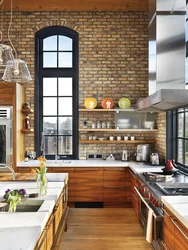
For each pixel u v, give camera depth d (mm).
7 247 1390
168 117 4594
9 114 4777
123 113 5504
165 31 3422
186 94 2773
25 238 1508
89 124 5523
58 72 5570
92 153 5516
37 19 5488
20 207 2391
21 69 3268
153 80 3564
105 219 4281
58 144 5629
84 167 4836
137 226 3984
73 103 5594
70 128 5617
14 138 4789
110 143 5531
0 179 3383
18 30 5484
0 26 5473
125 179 4844
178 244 2094
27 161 5148
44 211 2035
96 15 5516
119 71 5523
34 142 5473
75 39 5586
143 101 3760
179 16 3449
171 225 2289
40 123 5590
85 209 4801
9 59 3025
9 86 4781
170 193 2688
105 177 4840
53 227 2441
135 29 5512
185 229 1941
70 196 4840
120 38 5516
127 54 5520
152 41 3664
